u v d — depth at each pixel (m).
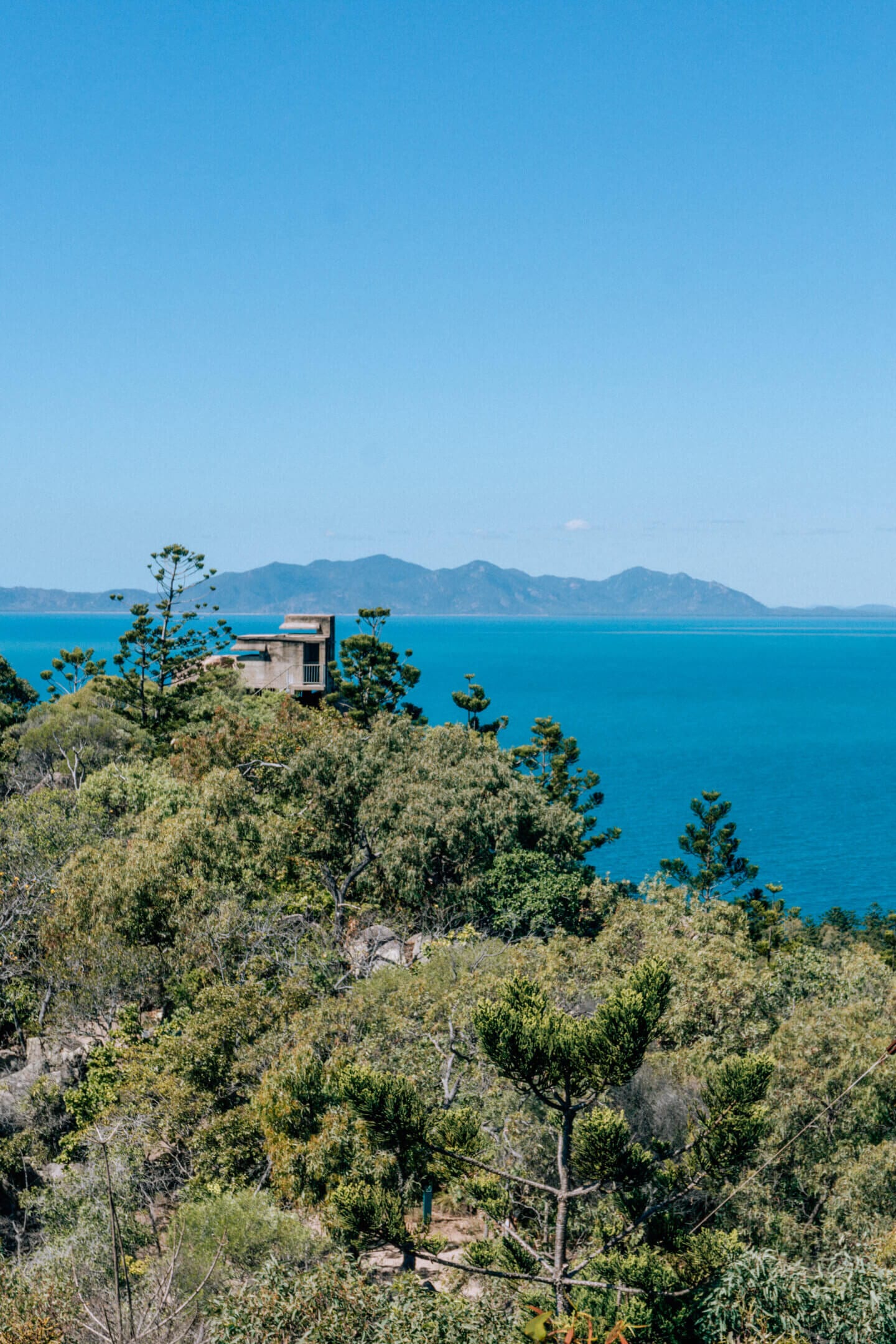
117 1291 14.50
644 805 148.25
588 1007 28.02
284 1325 14.59
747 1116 15.12
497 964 30.33
